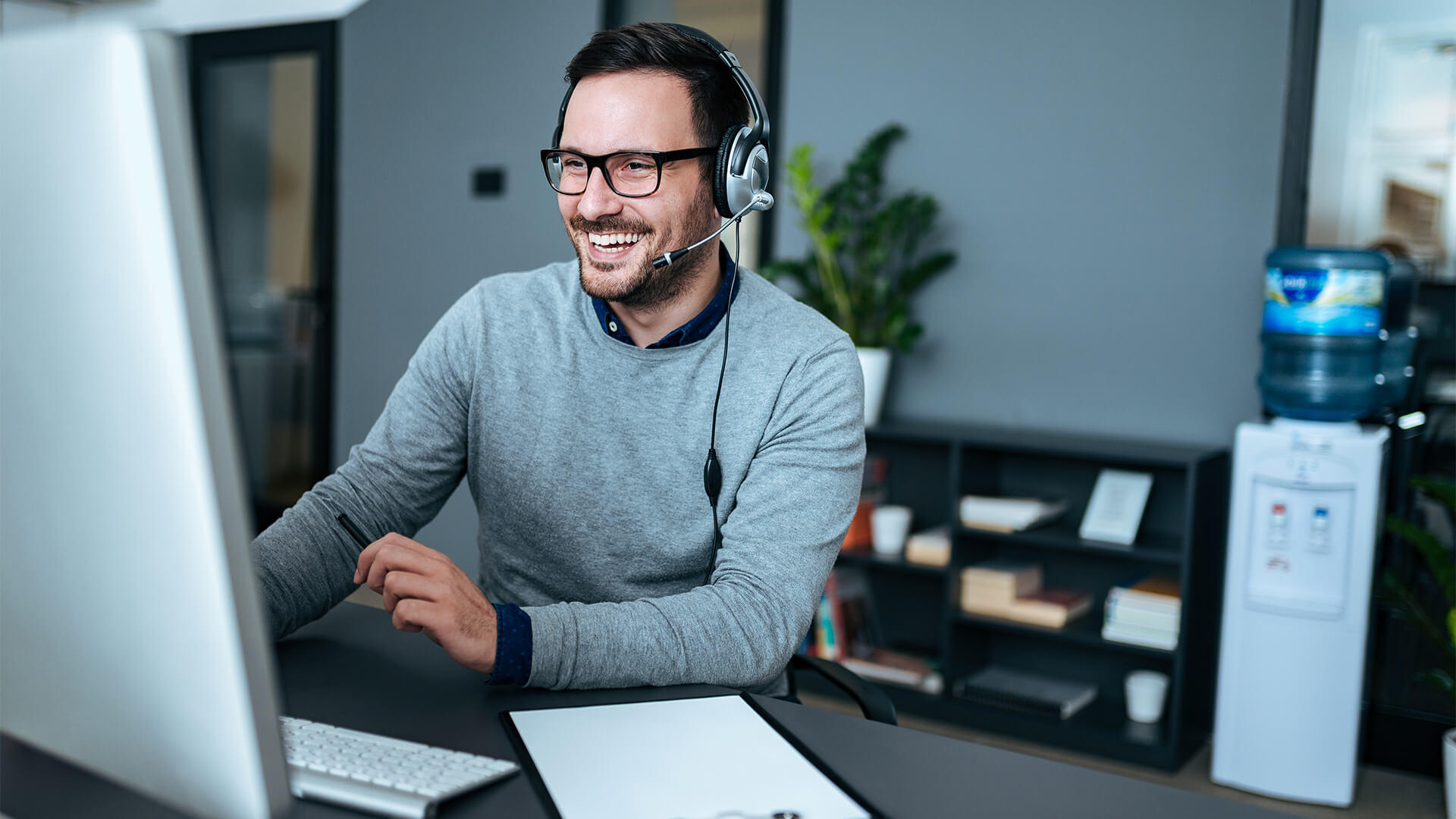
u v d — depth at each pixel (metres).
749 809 0.73
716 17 3.74
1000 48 3.24
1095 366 3.17
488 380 1.36
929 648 3.39
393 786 0.72
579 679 0.98
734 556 1.20
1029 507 2.97
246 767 0.51
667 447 1.32
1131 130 3.07
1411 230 2.76
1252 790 2.66
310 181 4.71
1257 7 2.88
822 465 1.25
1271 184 2.90
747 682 1.08
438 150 4.30
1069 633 2.88
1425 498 2.84
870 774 0.81
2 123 0.50
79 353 0.50
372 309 4.50
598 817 0.71
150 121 0.46
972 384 3.35
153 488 0.49
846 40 3.48
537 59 4.06
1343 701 2.56
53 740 0.59
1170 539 2.96
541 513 1.33
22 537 0.56
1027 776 0.82
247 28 4.74
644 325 1.34
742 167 1.28
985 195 3.29
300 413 4.78
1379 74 2.76
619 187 1.22
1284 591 2.61
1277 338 2.66
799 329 1.34
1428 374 2.80
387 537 1.01
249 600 0.50
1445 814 2.56
